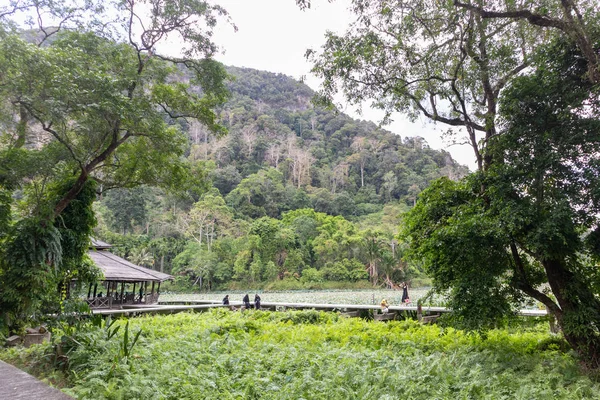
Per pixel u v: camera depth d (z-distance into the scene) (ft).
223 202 203.82
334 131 389.19
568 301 25.26
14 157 31.78
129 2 36.32
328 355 25.39
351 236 195.83
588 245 23.68
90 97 29.55
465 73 29.68
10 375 9.99
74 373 20.24
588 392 18.98
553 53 25.03
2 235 31.71
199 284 180.24
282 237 189.16
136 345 25.66
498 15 25.16
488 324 27.94
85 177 35.88
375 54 29.78
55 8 33.81
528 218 23.15
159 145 37.58
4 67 27.09
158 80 39.81
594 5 24.36
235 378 20.59
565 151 22.90
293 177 293.23
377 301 101.76
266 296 143.84
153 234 197.26
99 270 41.86
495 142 26.84
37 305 30.63
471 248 25.81
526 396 18.04
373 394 18.01
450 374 21.27
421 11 28.81
